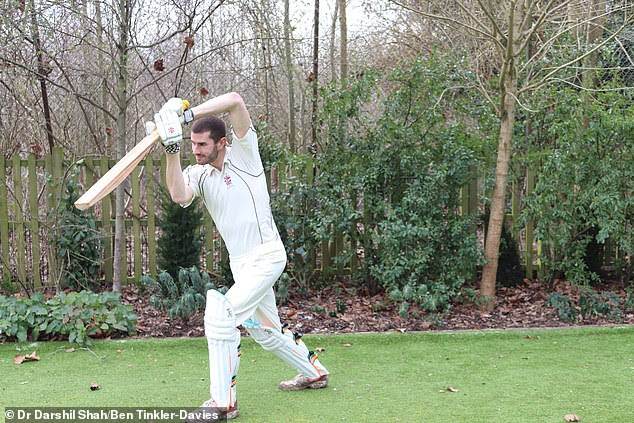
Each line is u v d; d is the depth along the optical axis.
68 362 5.05
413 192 6.68
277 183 7.77
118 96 6.50
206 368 4.92
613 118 6.89
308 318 6.35
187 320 5.90
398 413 3.90
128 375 4.74
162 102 11.09
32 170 7.33
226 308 3.62
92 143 10.29
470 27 6.25
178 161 3.50
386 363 5.01
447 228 6.79
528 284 7.48
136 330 5.83
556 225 7.10
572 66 7.08
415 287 6.59
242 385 4.48
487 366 4.91
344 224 6.93
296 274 7.24
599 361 5.02
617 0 7.93
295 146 10.09
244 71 11.09
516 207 7.50
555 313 6.46
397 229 6.54
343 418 3.82
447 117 7.61
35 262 7.35
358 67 9.07
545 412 3.92
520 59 6.52
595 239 7.53
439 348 5.42
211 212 3.79
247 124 3.65
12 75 8.41
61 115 10.12
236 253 3.77
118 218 6.66
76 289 7.30
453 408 3.99
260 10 9.41
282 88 11.55
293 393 4.29
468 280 7.31
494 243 6.58
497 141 7.14
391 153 6.87
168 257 7.08
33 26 6.60
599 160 6.98
